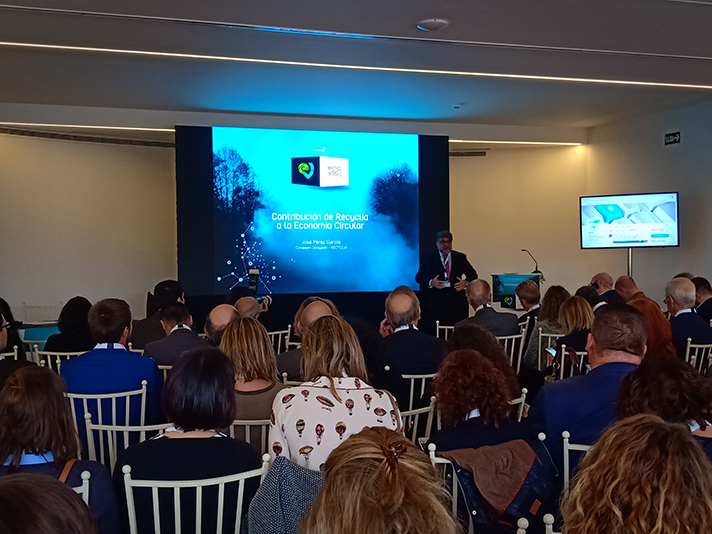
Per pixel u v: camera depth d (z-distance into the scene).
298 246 7.82
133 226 8.93
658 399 1.62
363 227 8.04
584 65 5.59
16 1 3.93
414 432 2.73
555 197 9.75
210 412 1.71
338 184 7.96
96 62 5.41
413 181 8.22
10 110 6.97
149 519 1.66
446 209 8.34
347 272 8.00
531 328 4.65
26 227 7.95
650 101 7.31
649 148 8.17
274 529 1.45
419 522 0.81
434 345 3.19
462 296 7.46
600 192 9.08
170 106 7.22
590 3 4.04
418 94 6.75
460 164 10.26
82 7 4.06
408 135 8.21
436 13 4.22
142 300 9.02
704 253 7.42
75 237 8.38
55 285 8.20
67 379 2.76
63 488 0.80
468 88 6.49
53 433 1.60
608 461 0.97
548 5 4.07
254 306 4.23
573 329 3.51
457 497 1.72
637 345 2.15
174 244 9.38
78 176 8.40
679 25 4.49
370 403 1.93
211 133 7.55
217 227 7.57
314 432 1.85
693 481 0.90
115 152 8.75
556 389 2.13
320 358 2.01
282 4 4.05
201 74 5.84
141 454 1.68
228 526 1.69
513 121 8.49
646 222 7.81
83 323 3.85
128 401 2.68
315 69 5.70
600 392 2.09
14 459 1.57
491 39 4.80
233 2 4.01
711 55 5.27
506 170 10.11
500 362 2.64
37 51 5.06
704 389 1.61
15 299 7.86
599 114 8.11
